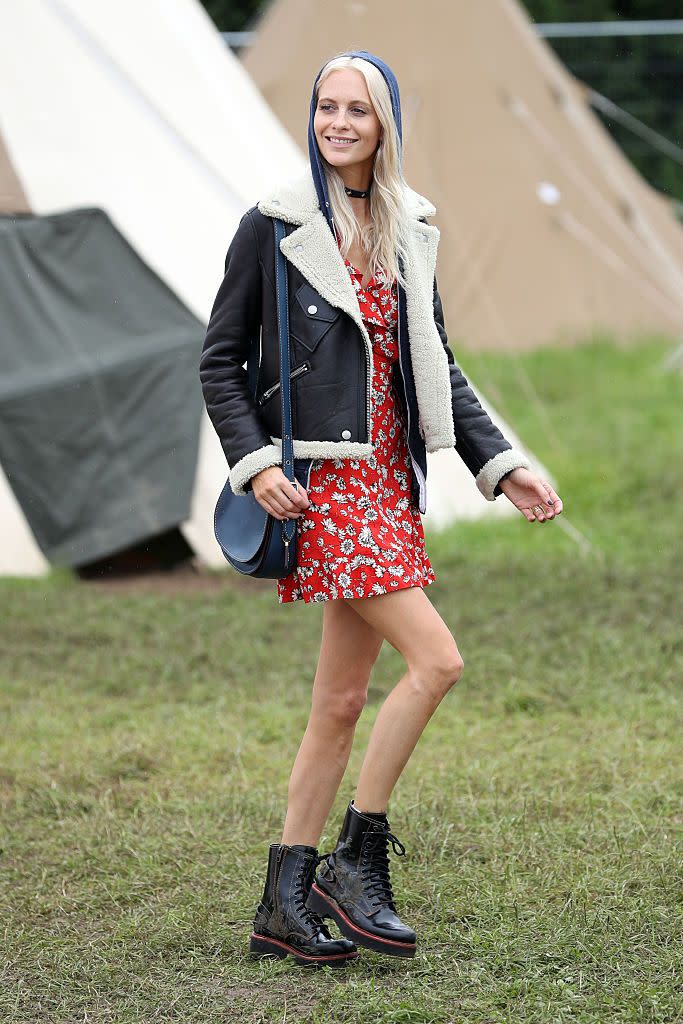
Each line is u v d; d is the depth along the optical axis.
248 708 16.92
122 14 27.78
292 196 9.56
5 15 26.70
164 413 24.03
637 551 25.41
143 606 21.88
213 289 26.31
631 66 68.50
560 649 19.20
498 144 46.34
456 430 10.09
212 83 28.38
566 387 41.94
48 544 23.52
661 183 67.38
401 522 9.70
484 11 46.72
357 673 9.88
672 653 18.88
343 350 9.46
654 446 34.91
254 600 22.52
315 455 9.43
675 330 46.88
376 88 9.45
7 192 24.75
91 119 26.53
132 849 12.16
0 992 9.50
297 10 44.72
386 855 9.83
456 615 20.98
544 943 9.96
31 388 23.30
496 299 46.03
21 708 17.00
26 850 12.29
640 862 11.50
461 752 14.94
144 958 10.02
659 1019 8.88
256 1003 9.24
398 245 9.61
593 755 14.63
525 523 27.55
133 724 16.30
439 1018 8.94
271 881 9.91
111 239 24.97
